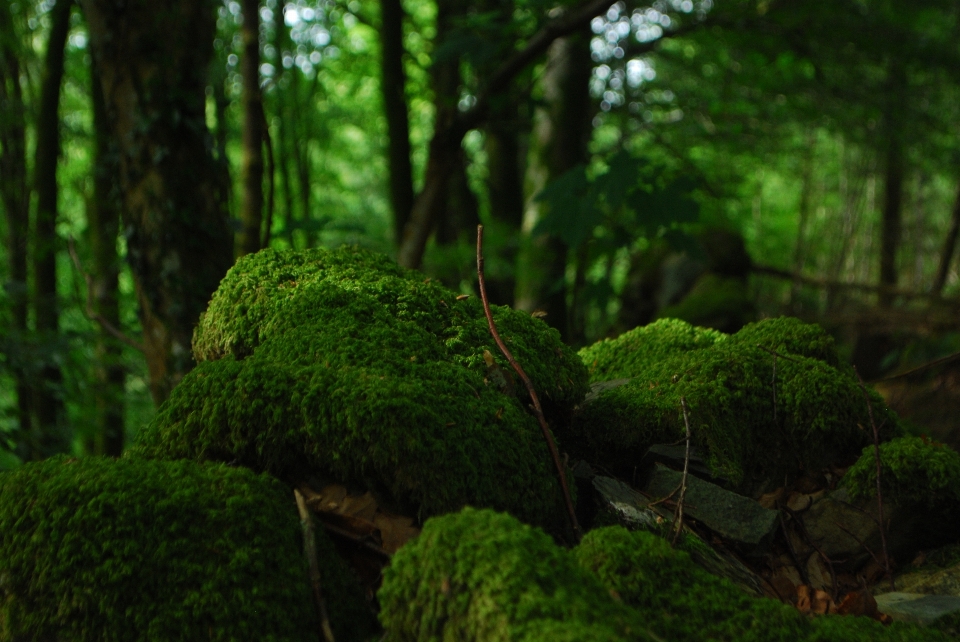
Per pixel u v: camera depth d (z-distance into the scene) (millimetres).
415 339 1902
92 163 5617
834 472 2293
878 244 14055
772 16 6352
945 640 1505
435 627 1290
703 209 7918
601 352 2961
